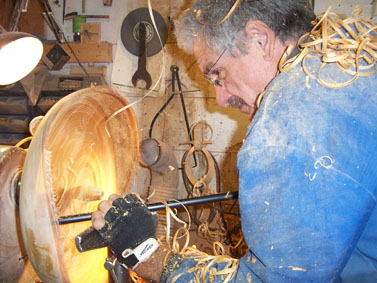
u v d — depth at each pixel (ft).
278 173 1.87
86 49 7.75
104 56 7.75
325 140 1.85
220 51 2.51
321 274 1.83
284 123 1.91
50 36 8.18
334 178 1.81
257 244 1.94
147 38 7.53
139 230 2.40
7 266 2.79
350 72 2.00
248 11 2.35
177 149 7.90
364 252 2.12
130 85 7.84
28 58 3.88
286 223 1.83
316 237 1.80
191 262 2.47
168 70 7.79
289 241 1.84
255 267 2.03
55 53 7.02
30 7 8.05
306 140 1.86
